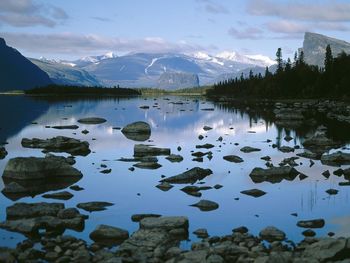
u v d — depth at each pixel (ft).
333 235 72.84
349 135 214.90
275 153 162.40
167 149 162.40
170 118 333.01
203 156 155.33
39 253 61.72
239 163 140.97
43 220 76.28
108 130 242.58
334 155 146.30
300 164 139.85
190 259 57.57
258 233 73.77
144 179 117.08
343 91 563.48
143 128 232.32
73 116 345.72
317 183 113.09
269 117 341.62
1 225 74.90
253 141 198.29
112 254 60.90
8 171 117.91
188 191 104.47
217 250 60.49
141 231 70.38
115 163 140.67
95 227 76.54
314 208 90.07
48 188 107.04
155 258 58.54
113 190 104.94
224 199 97.25
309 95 611.47
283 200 96.43
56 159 122.62
